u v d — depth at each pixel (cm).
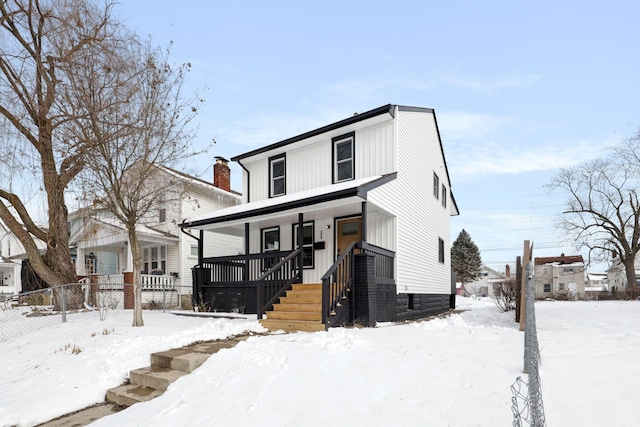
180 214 1973
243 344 630
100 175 855
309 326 820
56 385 573
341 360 490
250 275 1386
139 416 448
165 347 658
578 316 1117
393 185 1212
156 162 932
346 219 1315
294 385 447
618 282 4641
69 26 894
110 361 625
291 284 1076
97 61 870
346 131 1369
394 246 1213
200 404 447
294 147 1507
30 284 1694
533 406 287
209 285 1365
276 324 859
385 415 358
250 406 420
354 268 966
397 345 550
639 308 1357
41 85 1030
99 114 844
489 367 420
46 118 1015
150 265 2131
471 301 3200
